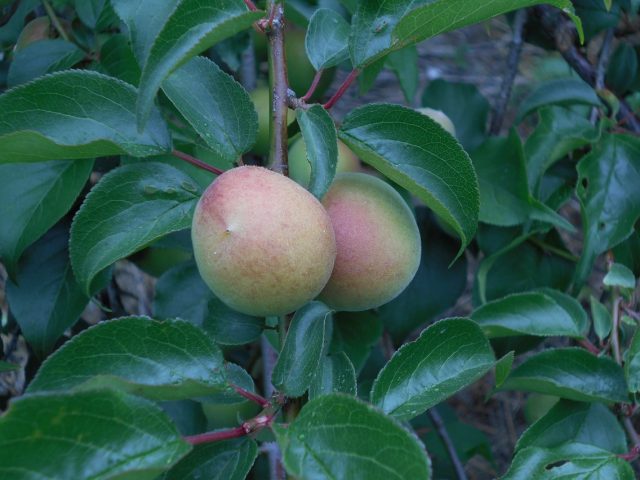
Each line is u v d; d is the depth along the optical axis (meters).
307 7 0.43
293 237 0.26
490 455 0.59
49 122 0.29
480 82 0.86
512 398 0.77
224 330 0.33
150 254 0.45
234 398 0.28
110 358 0.26
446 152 0.29
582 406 0.36
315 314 0.28
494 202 0.45
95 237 0.29
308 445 0.23
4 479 0.21
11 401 0.21
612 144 0.44
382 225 0.30
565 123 0.45
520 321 0.38
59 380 0.25
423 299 0.48
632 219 0.43
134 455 0.23
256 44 0.49
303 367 0.27
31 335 0.37
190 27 0.25
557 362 0.36
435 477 0.57
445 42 0.92
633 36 0.50
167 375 0.26
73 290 0.38
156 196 0.29
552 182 0.49
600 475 0.33
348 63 0.48
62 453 0.22
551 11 0.49
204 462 0.27
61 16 0.46
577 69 0.49
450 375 0.29
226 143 0.29
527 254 0.48
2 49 0.46
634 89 0.51
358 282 0.30
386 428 0.22
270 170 0.28
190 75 0.30
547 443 0.36
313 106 0.29
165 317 0.38
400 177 0.29
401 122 0.29
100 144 0.28
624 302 0.40
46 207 0.34
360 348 0.43
